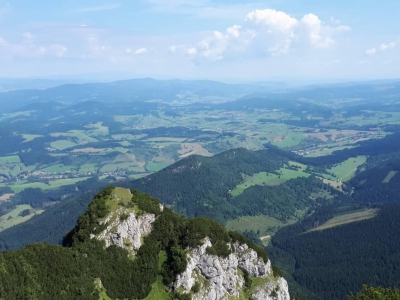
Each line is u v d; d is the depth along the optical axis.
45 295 126.94
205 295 156.12
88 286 138.88
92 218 163.50
